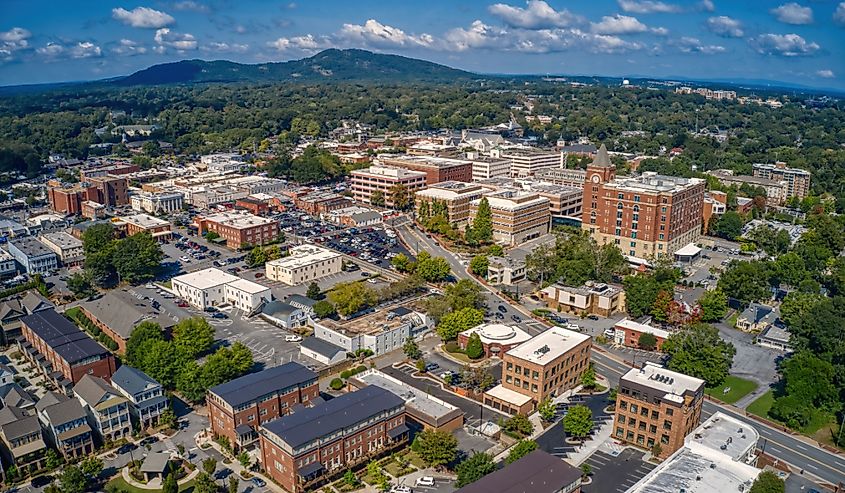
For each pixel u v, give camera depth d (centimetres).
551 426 17375
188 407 18300
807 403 17612
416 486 14775
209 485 13825
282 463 14575
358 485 14825
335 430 14912
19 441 15338
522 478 13412
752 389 19425
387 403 16162
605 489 14650
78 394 17088
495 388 18912
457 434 16888
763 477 13138
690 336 19962
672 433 15725
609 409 18250
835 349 19362
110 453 16038
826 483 15012
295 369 17888
